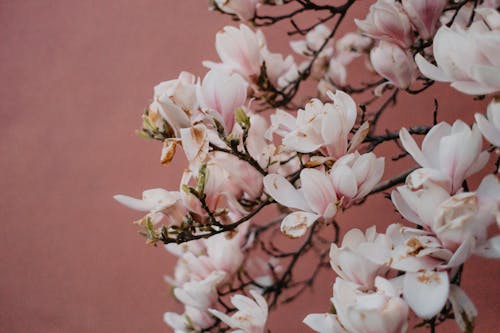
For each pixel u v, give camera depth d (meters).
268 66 1.18
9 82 2.44
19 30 2.46
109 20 2.30
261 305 1.00
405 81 1.05
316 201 0.88
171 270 2.02
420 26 1.03
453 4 1.10
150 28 2.22
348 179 0.86
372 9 1.03
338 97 0.90
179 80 0.97
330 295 1.79
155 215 0.98
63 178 2.28
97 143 2.25
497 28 0.79
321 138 0.89
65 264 2.20
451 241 0.78
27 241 2.28
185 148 0.92
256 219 1.92
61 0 2.40
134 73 2.23
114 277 2.11
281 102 1.22
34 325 2.21
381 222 1.73
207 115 0.95
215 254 1.19
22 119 2.39
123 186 2.17
